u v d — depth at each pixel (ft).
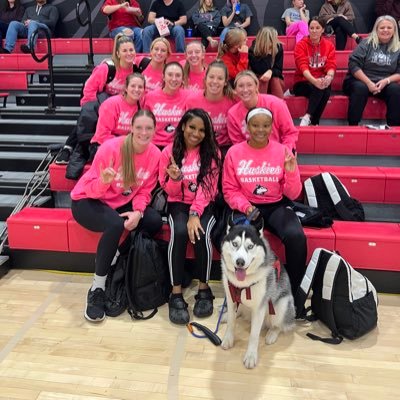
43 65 20.47
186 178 9.25
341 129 13.01
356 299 7.98
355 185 11.34
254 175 9.09
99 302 8.72
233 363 7.38
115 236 8.84
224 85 10.57
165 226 9.80
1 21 23.84
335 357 7.54
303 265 8.91
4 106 17.25
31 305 9.14
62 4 25.09
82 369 7.22
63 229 10.07
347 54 18.57
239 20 22.65
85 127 11.65
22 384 6.87
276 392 6.71
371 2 23.47
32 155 13.66
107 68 12.10
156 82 12.30
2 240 10.84
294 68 19.40
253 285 7.20
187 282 9.81
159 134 11.30
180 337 8.13
